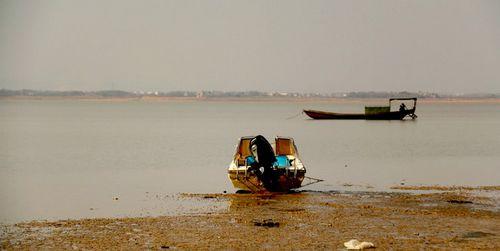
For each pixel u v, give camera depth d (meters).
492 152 93.62
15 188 55.72
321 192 51.16
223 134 138.12
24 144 107.62
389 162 79.31
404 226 36.78
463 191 51.56
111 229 36.44
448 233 34.97
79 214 42.47
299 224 37.50
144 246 32.44
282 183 50.81
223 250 31.64
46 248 32.16
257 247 32.12
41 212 43.34
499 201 45.59
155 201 47.56
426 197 47.62
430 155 89.19
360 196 48.62
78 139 121.06
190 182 59.53
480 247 31.86
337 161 80.69
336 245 32.44
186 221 38.62
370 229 36.03
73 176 64.69
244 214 40.97
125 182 59.81
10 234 35.25
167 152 92.69
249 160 52.47
